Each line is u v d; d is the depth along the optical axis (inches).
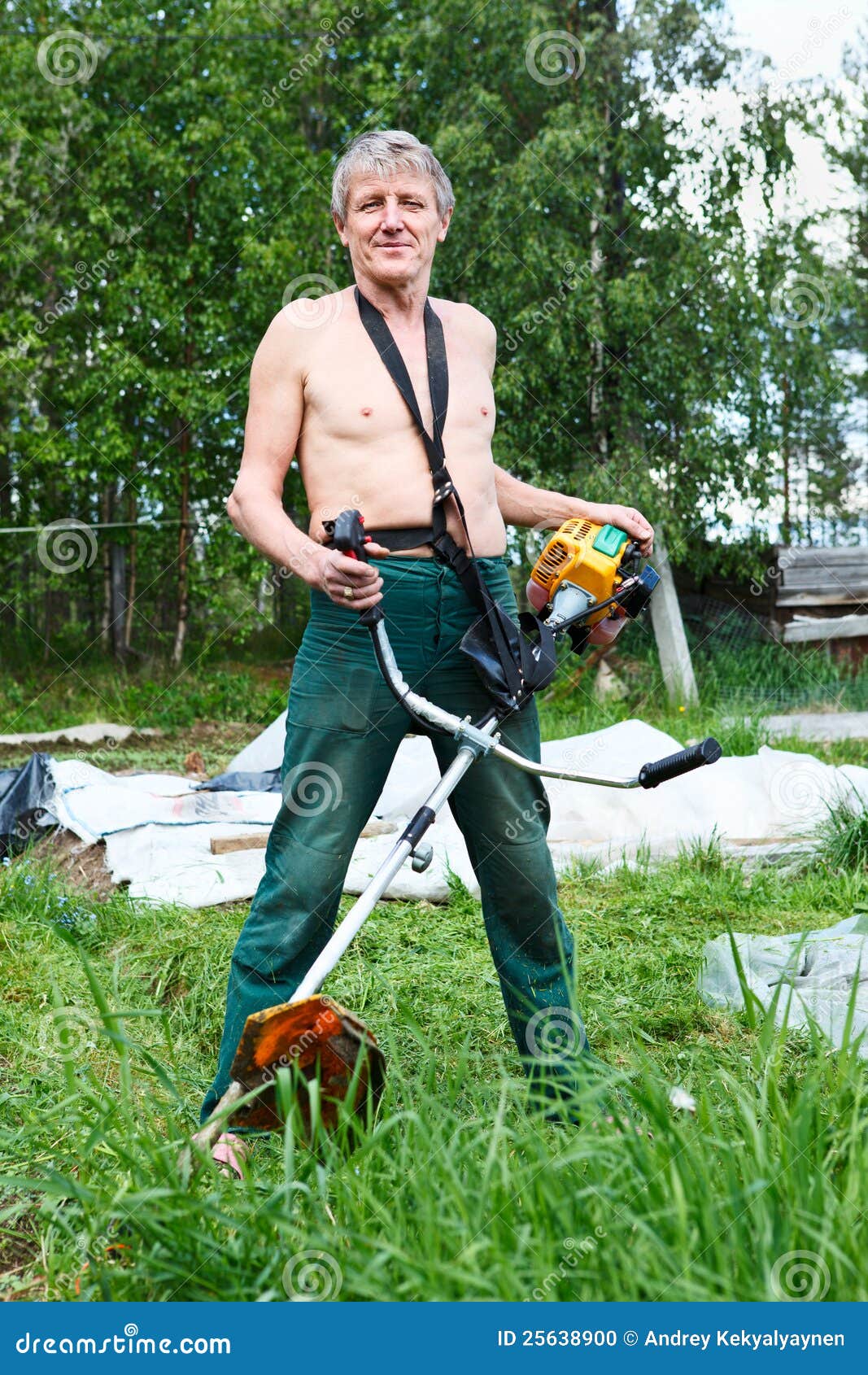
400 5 523.8
